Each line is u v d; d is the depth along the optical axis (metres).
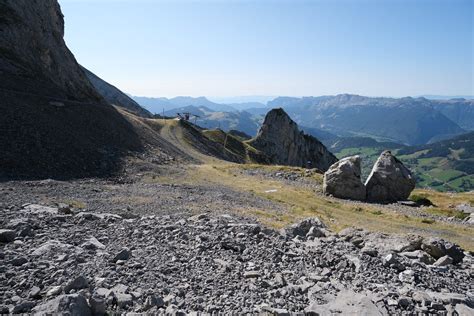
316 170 79.94
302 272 13.59
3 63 68.00
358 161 53.91
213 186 51.28
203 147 126.00
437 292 12.85
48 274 11.05
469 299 12.02
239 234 17.69
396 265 14.84
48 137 50.41
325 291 11.82
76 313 8.33
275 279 12.53
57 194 32.03
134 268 12.48
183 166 70.00
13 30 74.81
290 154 178.50
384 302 11.11
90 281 10.78
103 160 52.91
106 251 14.24
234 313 9.72
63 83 82.38
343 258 14.80
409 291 12.12
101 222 19.48
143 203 32.31
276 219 31.28
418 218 40.16
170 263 13.28
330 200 48.91
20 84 65.88
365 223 36.03
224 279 12.23
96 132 64.75
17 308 8.75
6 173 38.00
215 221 21.39
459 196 69.75
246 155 158.75
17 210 21.17
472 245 30.48
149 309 9.42
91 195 33.66
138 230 17.78
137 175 51.38
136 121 95.81
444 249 18.42
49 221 18.30
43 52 80.94
